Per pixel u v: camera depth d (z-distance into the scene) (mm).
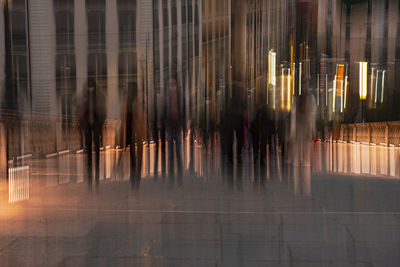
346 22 58094
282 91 48062
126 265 4262
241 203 7328
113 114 49000
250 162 14219
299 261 4367
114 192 8398
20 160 14109
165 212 6574
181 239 5121
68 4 49344
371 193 8352
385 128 23109
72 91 46969
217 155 17031
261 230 5527
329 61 51438
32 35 44000
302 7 53156
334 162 14406
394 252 4645
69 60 48625
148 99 43062
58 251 4684
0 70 29438
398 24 59844
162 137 13742
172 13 66312
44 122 17828
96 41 50969
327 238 5172
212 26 75562
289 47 55875
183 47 69938
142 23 53531
